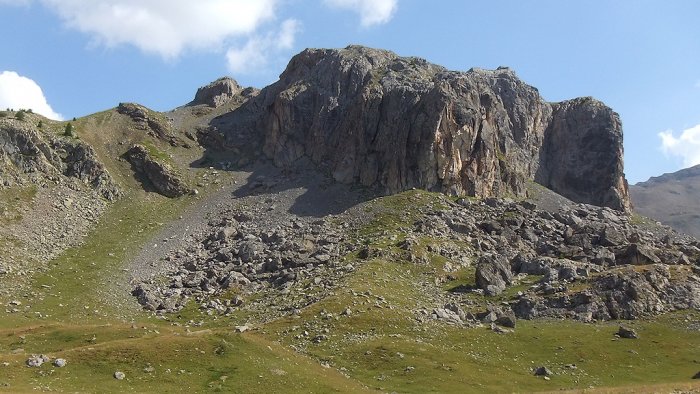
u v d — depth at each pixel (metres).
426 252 152.50
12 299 123.94
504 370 89.19
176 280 147.25
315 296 124.19
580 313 118.00
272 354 80.06
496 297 129.38
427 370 85.00
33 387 63.16
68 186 194.75
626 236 171.62
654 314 117.69
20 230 160.00
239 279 143.38
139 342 76.75
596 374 89.25
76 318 119.19
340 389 72.31
